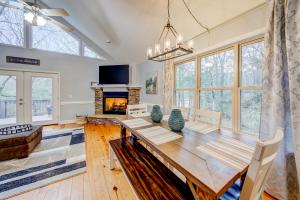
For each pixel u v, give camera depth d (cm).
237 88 234
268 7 166
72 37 520
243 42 220
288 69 145
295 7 141
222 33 246
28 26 444
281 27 155
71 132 402
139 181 125
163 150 111
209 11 229
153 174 136
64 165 227
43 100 475
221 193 70
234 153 105
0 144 230
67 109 514
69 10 415
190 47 166
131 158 166
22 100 443
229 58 250
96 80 563
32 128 300
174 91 378
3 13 415
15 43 429
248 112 224
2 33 414
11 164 227
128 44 444
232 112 242
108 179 194
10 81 427
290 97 143
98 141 334
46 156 257
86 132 404
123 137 224
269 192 167
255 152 69
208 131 159
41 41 467
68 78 512
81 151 279
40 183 184
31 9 242
